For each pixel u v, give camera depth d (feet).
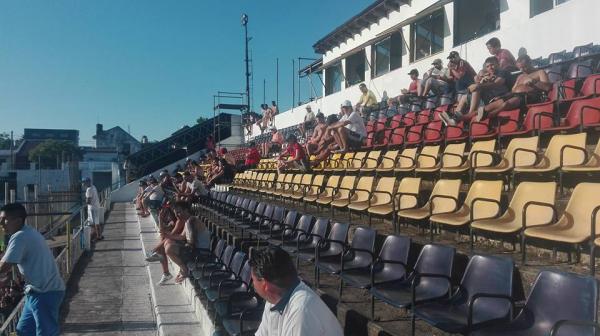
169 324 23.16
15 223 18.34
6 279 29.63
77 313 27.02
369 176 30.48
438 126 32.96
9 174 152.87
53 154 208.95
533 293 11.59
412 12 56.13
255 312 16.98
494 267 13.03
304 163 41.91
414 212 21.71
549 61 33.76
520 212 17.62
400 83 57.88
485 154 24.70
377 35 63.26
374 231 18.61
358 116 40.32
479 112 27.66
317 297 9.29
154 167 112.16
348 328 15.83
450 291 14.08
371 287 15.20
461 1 48.49
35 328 18.81
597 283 10.27
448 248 14.83
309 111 67.72
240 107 120.78
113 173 120.16
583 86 25.81
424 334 13.80
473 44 44.70
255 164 64.08
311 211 31.96
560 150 20.21
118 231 58.13
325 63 80.79
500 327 11.57
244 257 20.68
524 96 26.96
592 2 32.81
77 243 41.32
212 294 19.70
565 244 15.61
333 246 21.06
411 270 17.99
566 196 19.27
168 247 27.71
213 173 68.03
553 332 9.31
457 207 20.54
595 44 32.55
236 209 35.65
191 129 116.67
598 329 9.84
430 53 52.85
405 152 31.19
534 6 39.58
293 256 24.44
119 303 28.94
